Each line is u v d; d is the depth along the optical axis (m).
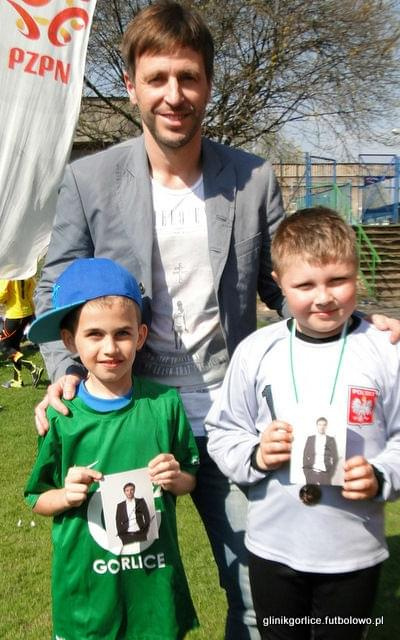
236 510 2.45
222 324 2.44
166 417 2.26
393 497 1.99
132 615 2.20
